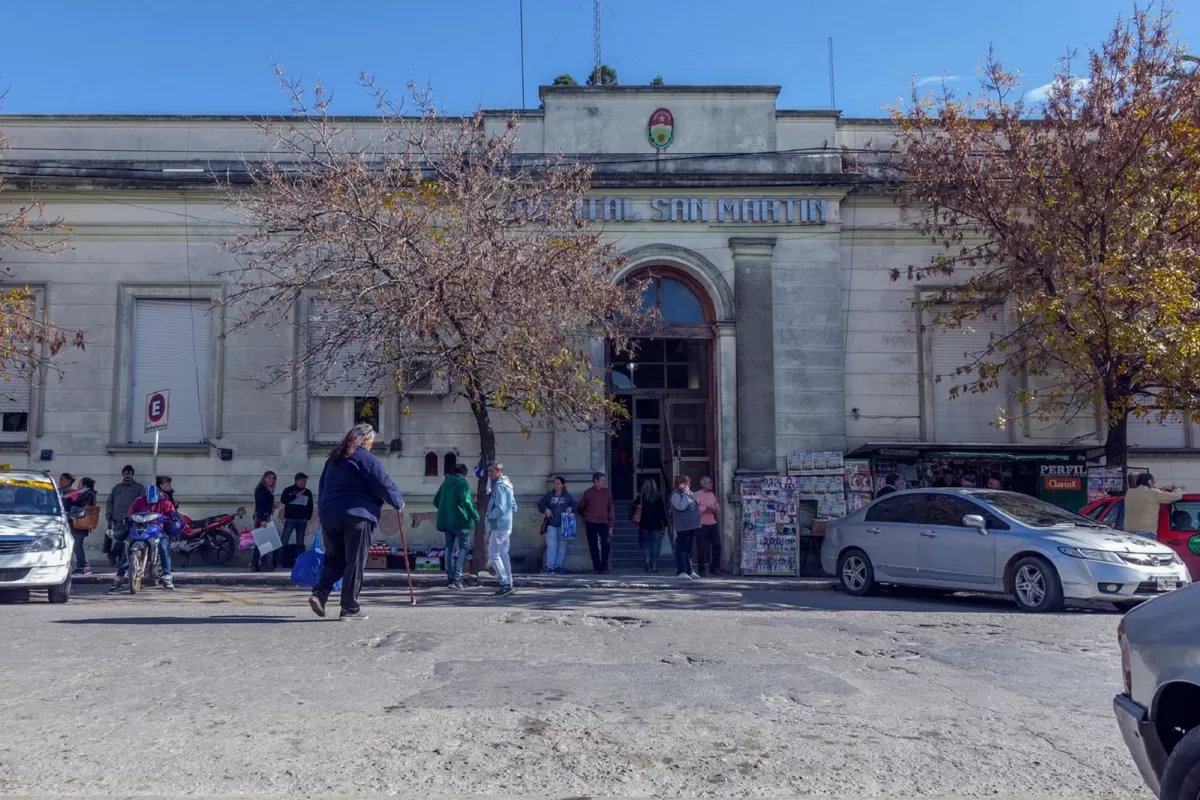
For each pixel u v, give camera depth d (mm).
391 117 18062
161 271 19625
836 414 19562
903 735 5988
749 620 10047
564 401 16797
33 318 18375
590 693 6699
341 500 9398
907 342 20031
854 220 20219
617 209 19703
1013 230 16922
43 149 19641
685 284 20281
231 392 19438
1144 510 14047
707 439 20406
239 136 19719
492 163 17031
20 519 12531
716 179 19734
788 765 5426
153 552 14227
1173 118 16094
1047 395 19422
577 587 15383
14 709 6082
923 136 18234
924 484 19281
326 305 16484
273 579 16172
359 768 5211
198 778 5031
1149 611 4457
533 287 15633
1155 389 18203
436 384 19156
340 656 7668
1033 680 7477
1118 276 15539
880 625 9961
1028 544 12148
